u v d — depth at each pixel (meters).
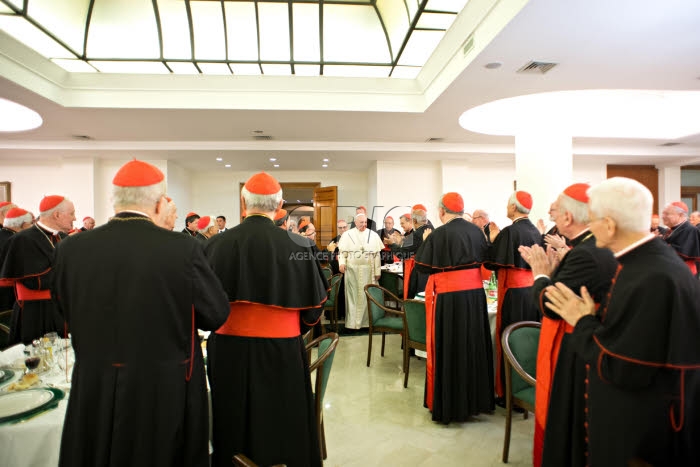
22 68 4.05
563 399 1.46
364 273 4.80
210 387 1.49
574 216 1.59
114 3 4.16
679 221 4.72
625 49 3.19
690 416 1.00
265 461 1.42
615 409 1.06
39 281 2.39
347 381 3.22
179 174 8.70
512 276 2.53
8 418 1.16
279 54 4.74
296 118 5.36
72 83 4.67
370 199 9.10
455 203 2.48
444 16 3.95
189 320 1.12
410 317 3.02
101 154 7.23
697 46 3.12
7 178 8.04
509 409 2.07
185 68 4.92
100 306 1.04
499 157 7.85
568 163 5.45
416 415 2.63
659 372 0.99
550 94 5.35
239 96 4.90
